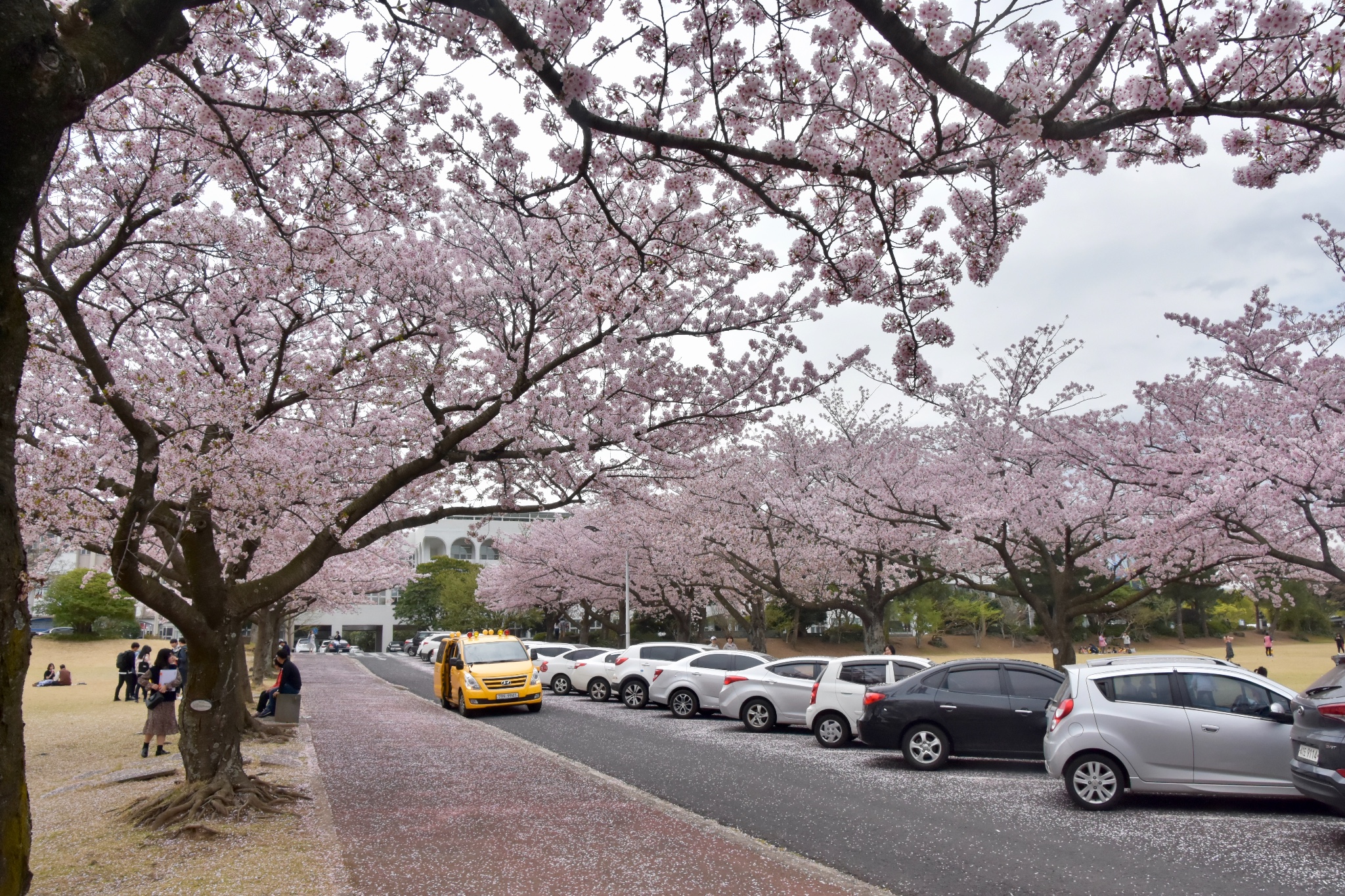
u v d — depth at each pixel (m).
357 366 10.53
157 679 13.73
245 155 6.86
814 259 6.83
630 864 6.39
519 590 42.44
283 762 12.19
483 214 12.00
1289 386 15.93
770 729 16.39
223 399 8.77
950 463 21.12
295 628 77.88
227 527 9.82
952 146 5.86
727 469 20.09
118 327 9.54
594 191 6.21
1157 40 4.57
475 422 9.69
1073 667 9.34
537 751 13.33
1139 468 16.42
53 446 9.01
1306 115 4.73
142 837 7.75
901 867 6.43
